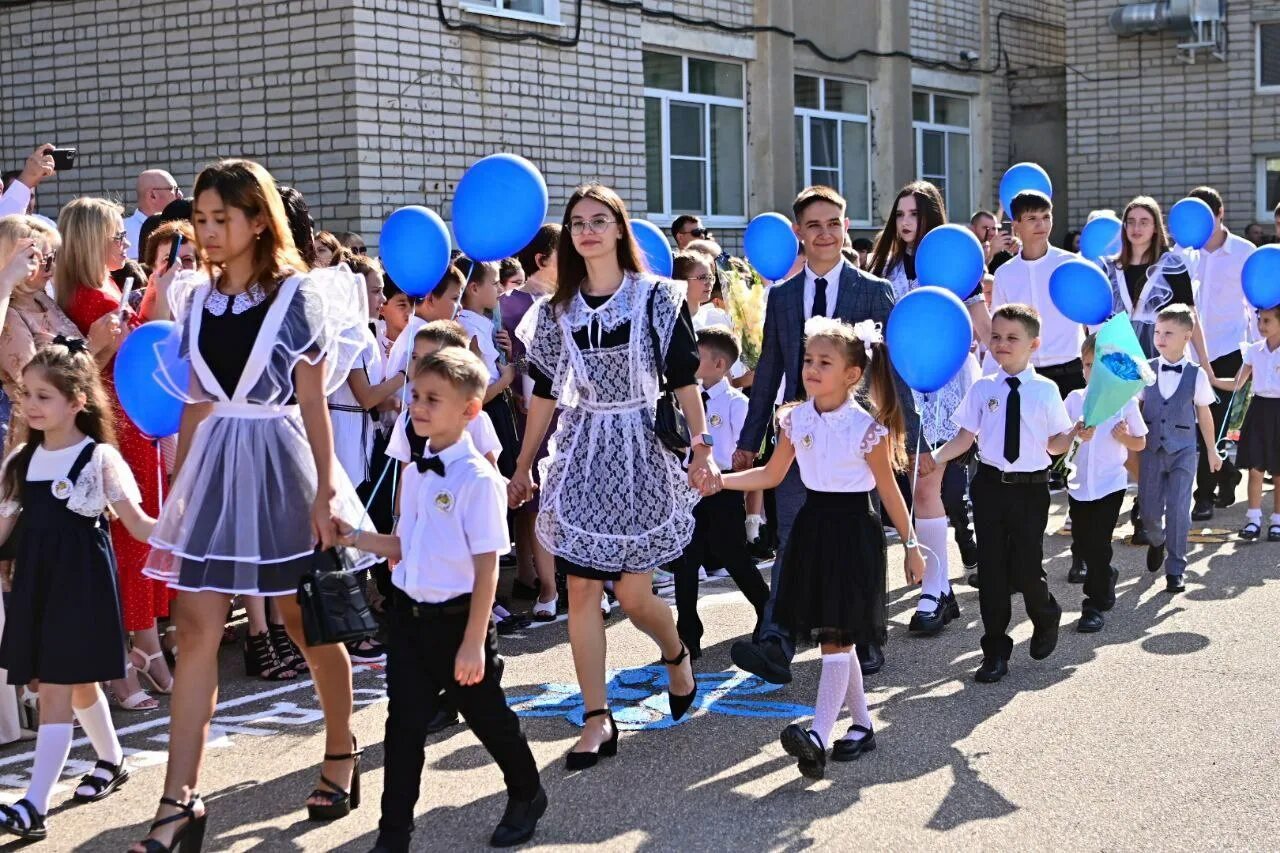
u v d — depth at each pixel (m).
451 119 11.77
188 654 4.30
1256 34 18.09
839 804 4.68
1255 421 9.26
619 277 5.32
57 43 12.30
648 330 5.20
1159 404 8.00
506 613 7.45
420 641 4.33
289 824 4.65
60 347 4.96
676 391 5.32
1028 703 5.79
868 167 17.75
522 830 4.43
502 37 12.15
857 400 5.24
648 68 14.41
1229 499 10.73
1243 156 18.27
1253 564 8.54
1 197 7.32
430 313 7.31
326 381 4.49
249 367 4.38
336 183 11.19
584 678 5.21
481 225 6.02
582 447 5.25
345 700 4.67
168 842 4.12
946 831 4.42
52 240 5.86
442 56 11.66
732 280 9.56
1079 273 7.93
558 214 12.80
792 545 5.21
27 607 4.76
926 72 18.39
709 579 8.74
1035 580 6.27
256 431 4.45
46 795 4.64
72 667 4.71
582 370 5.21
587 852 4.34
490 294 7.57
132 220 9.61
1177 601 7.57
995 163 19.72
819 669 6.46
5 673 5.58
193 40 11.70
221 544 4.34
